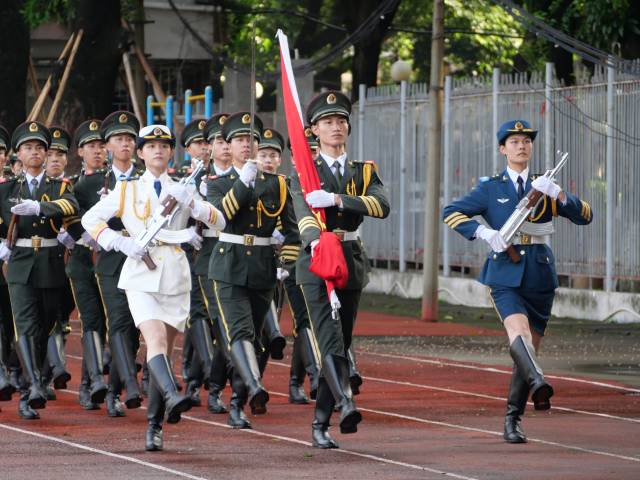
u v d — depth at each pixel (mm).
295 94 15383
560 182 32188
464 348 26641
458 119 36312
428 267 32344
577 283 32750
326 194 15070
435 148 32531
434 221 32406
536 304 16094
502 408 18828
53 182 18750
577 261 32000
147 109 39906
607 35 33250
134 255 15250
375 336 28891
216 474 14008
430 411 18531
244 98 42875
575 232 32062
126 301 17609
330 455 15117
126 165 18750
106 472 14156
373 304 36844
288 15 53938
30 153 18594
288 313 33562
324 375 15203
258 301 16953
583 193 31641
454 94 36531
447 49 57562
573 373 22656
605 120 30828
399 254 39438
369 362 24344
